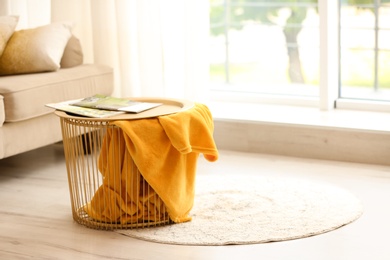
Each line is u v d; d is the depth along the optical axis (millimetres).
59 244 3738
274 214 3959
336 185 4352
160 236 3768
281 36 5551
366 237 3723
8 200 4266
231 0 5676
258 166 4695
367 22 5137
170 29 5125
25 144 4504
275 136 4891
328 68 5047
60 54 4805
